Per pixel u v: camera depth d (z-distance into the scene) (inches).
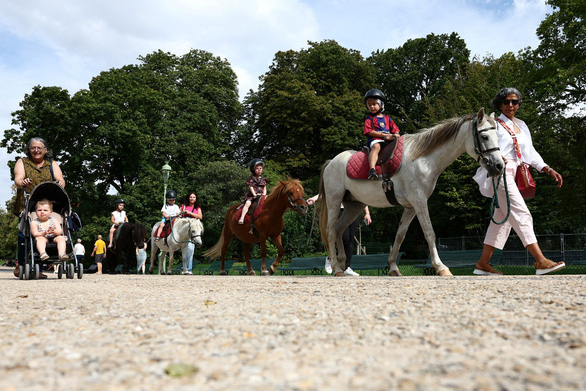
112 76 1197.7
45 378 54.9
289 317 99.8
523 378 52.2
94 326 93.0
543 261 213.0
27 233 286.5
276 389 49.8
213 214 1160.8
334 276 287.6
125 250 574.2
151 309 118.2
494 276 215.9
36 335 83.7
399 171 248.2
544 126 816.3
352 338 76.6
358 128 1347.2
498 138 226.7
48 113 1114.1
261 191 438.9
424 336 76.7
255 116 1585.9
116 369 59.0
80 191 1163.9
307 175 1430.9
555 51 912.9
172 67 1441.9
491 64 912.9
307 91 1346.0
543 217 729.0
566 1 858.1
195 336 80.7
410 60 1492.4
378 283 190.2
